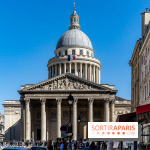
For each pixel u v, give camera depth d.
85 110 133.50
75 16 186.00
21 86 130.62
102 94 119.50
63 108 132.62
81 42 172.25
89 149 51.31
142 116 20.66
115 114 143.50
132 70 95.44
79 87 120.12
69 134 50.12
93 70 163.75
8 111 153.25
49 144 33.50
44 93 120.25
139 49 77.31
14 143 123.88
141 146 27.50
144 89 68.25
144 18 78.62
